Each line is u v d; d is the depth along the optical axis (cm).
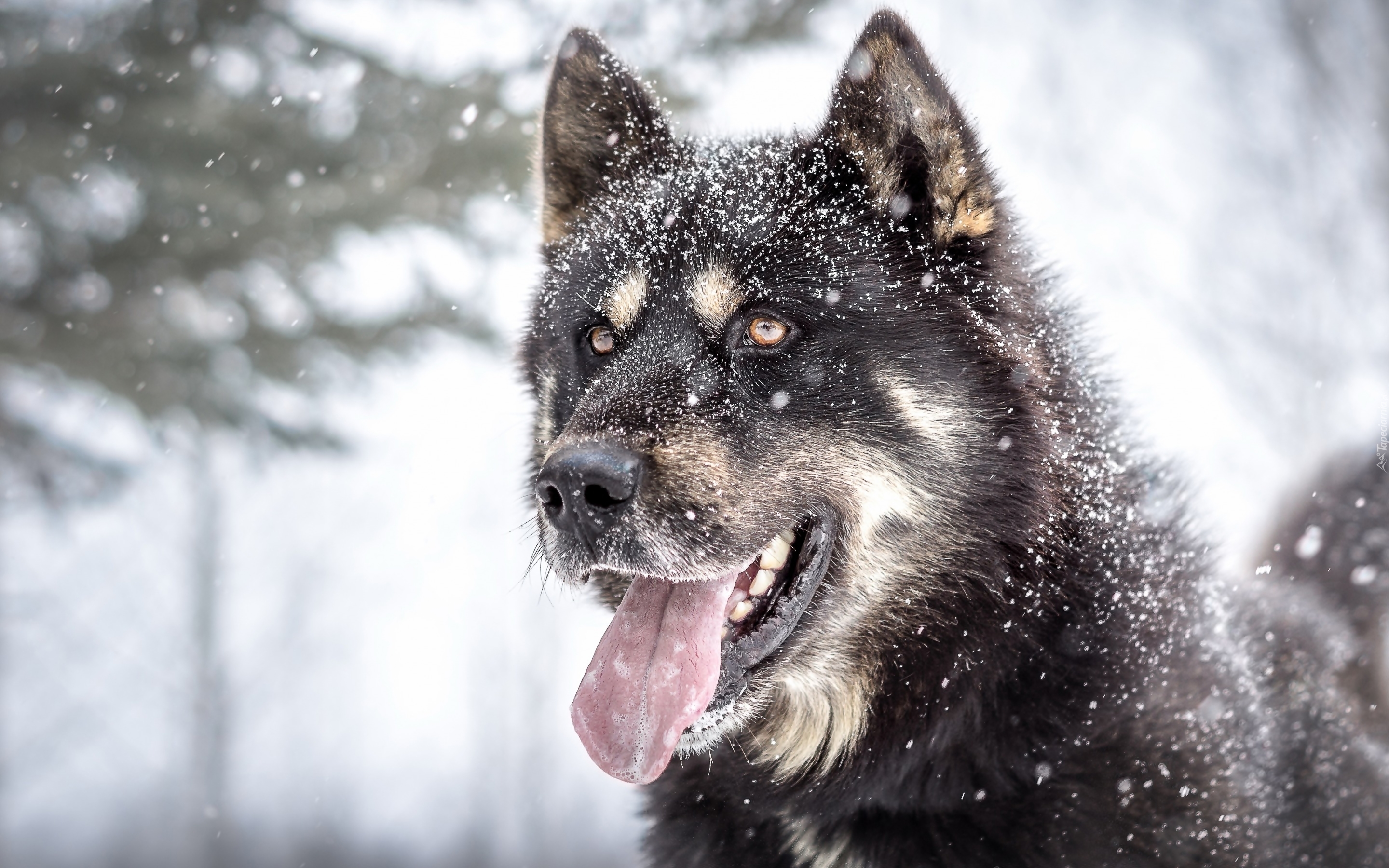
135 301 770
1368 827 288
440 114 761
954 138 276
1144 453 304
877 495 277
